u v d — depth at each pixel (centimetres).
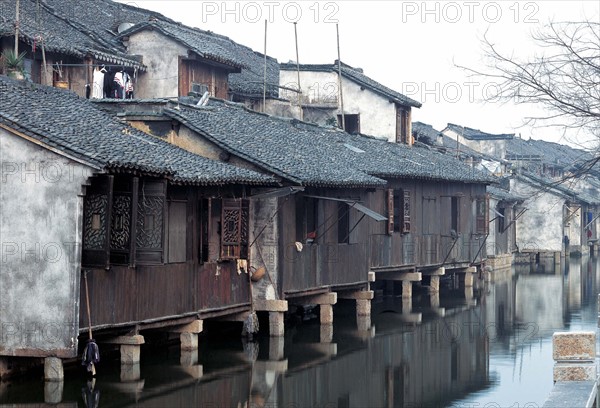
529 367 2541
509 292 4538
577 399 1279
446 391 2231
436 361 2619
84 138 2167
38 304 2027
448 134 7219
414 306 3881
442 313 3656
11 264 2041
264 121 3494
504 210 6091
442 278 4916
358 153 3809
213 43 4438
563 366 1405
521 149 7362
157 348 2597
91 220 2064
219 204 2608
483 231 4912
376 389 2244
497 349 2825
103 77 3575
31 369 2161
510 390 2242
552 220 6569
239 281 2739
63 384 2055
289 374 2370
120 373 2233
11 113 2111
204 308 2542
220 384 2222
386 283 4262
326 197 2948
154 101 2852
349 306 3778
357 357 2642
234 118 3234
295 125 3772
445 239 4384
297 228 2952
